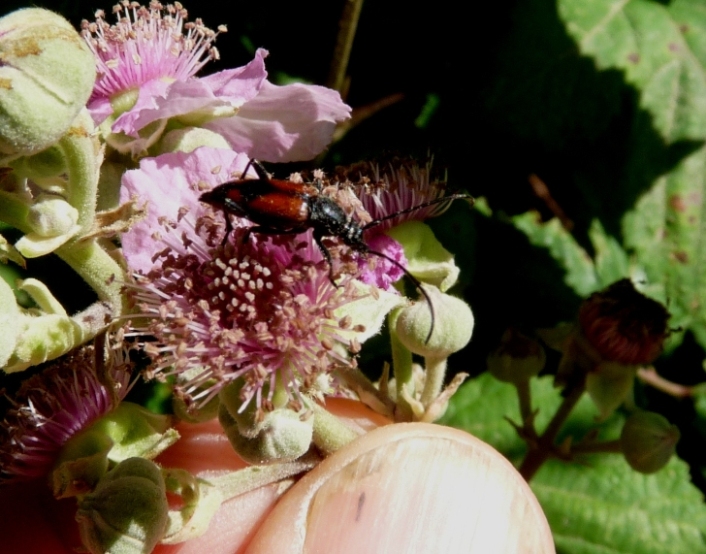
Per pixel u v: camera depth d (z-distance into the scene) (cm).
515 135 8
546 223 9
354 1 7
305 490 6
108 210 5
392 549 6
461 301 6
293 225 5
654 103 8
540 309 9
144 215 5
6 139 5
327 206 5
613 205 9
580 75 8
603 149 8
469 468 6
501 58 8
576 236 9
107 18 8
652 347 7
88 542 5
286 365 5
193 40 6
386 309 6
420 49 8
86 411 6
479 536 6
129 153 6
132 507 5
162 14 8
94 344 6
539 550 6
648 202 9
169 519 6
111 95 6
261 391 5
